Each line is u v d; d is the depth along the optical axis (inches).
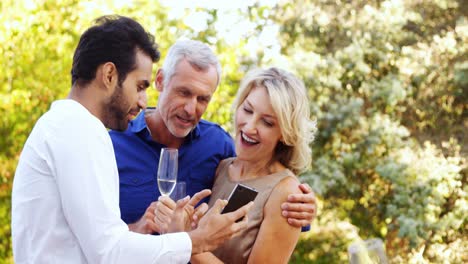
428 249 332.5
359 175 340.8
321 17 358.0
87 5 283.0
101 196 89.4
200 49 124.7
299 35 362.6
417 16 356.2
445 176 326.6
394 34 352.2
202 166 131.3
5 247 286.8
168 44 285.9
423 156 333.1
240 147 120.9
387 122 336.5
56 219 90.2
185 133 126.0
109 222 89.4
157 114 129.7
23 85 282.5
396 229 334.6
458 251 331.6
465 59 345.7
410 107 354.3
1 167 282.0
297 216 113.9
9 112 281.7
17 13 280.5
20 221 91.7
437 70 347.6
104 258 88.6
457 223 323.6
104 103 96.7
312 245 348.2
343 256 343.9
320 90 336.5
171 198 115.3
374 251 97.1
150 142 131.0
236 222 105.4
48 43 282.0
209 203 126.3
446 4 358.9
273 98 116.6
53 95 283.7
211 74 124.4
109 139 93.0
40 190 90.3
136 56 97.1
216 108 273.4
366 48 346.6
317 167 331.6
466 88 349.1
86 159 89.5
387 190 338.3
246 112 120.0
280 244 114.3
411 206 325.7
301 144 121.4
